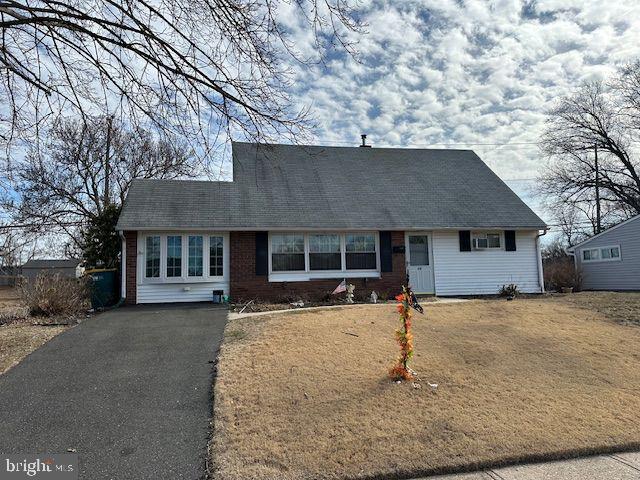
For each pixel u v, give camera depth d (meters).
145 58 5.28
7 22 4.88
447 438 4.28
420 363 6.61
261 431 4.45
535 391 5.59
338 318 9.91
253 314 10.95
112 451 4.17
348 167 18.19
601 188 31.00
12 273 20.98
